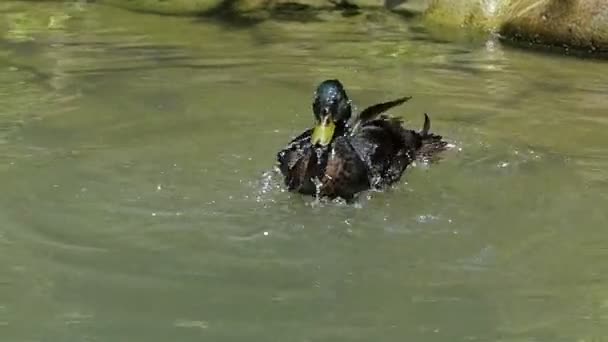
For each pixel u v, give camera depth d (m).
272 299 8.35
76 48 16.45
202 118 13.11
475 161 11.87
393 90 14.64
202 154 11.85
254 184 11.06
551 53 17.19
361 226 10.07
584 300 8.43
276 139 12.45
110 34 17.48
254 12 19.22
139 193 10.66
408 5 19.73
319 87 10.71
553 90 14.89
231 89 14.40
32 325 7.82
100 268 8.86
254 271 8.91
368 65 15.97
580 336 7.81
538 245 9.58
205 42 17.16
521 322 8.03
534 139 12.66
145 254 9.20
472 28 18.25
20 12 18.78
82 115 13.05
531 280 8.82
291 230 9.91
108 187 10.76
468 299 8.43
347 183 10.62
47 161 11.38
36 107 13.33
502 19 18.02
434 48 17.20
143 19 18.53
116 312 8.05
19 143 11.94
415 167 11.60
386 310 8.20
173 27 18.08
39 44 16.62
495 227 10.03
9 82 14.44
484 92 14.70
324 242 9.65
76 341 7.59
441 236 9.83
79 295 8.34
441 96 14.44
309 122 13.05
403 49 17.03
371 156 10.93
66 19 18.39
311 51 16.72
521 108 13.93
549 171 11.54
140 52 16.31
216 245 9.48
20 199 10.32
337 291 8.55
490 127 13.08
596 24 16.91
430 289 8.62
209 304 8.23
